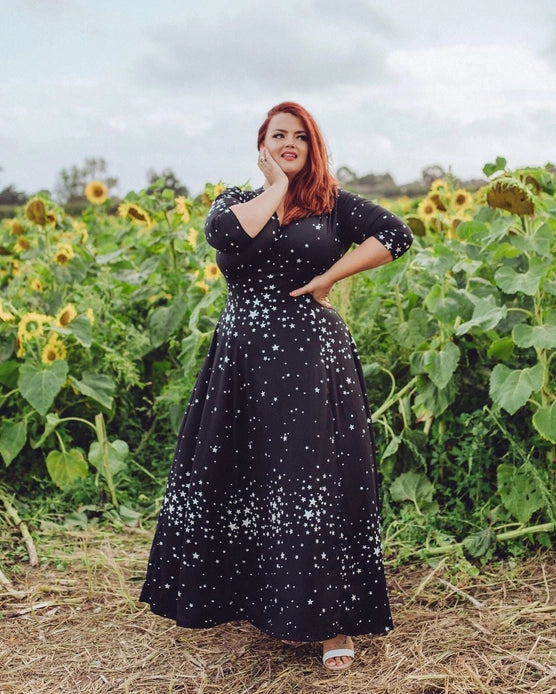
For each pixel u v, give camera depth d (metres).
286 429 2.68
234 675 2.74
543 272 3.51
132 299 5.04
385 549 3.66
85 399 4.50
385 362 4.20
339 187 2.88
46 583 3.47
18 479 4.41
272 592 2.68
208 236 2.70
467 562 3.41
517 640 2.83
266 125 2.80
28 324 4.23
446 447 4.02
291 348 2.71
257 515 2.74
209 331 4.56
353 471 2.75
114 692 2.67
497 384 3.51
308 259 2.74
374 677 2.67
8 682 2.73
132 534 4.00
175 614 2.87
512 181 3.59
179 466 2.87
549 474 3.66
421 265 4.02
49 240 5.62
